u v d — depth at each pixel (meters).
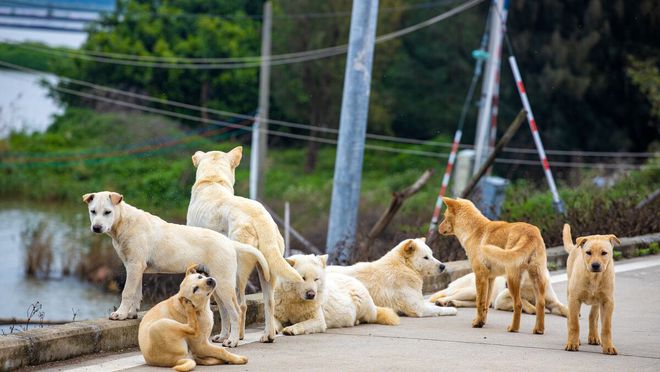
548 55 40.41
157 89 47.16
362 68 15.84
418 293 10.73
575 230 16.50
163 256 8.43
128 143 43.22
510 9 40.75
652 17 39.75
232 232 8.96
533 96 40.41
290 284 9.34
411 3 46.56
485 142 24.75
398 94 46.09
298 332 9.27
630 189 24.20
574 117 40.78
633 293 11.95
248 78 46.59
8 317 19.31
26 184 39.72
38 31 54.31
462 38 45.44
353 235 15.86
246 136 45.91
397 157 44.31
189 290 7.56
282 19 46.12
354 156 15.94
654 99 38.38
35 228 32.03
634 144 41.44
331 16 45.34
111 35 46.97
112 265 25.28
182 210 37.12
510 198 25.03
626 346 8.80
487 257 9.52
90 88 47.19
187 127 46.09
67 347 8.11
